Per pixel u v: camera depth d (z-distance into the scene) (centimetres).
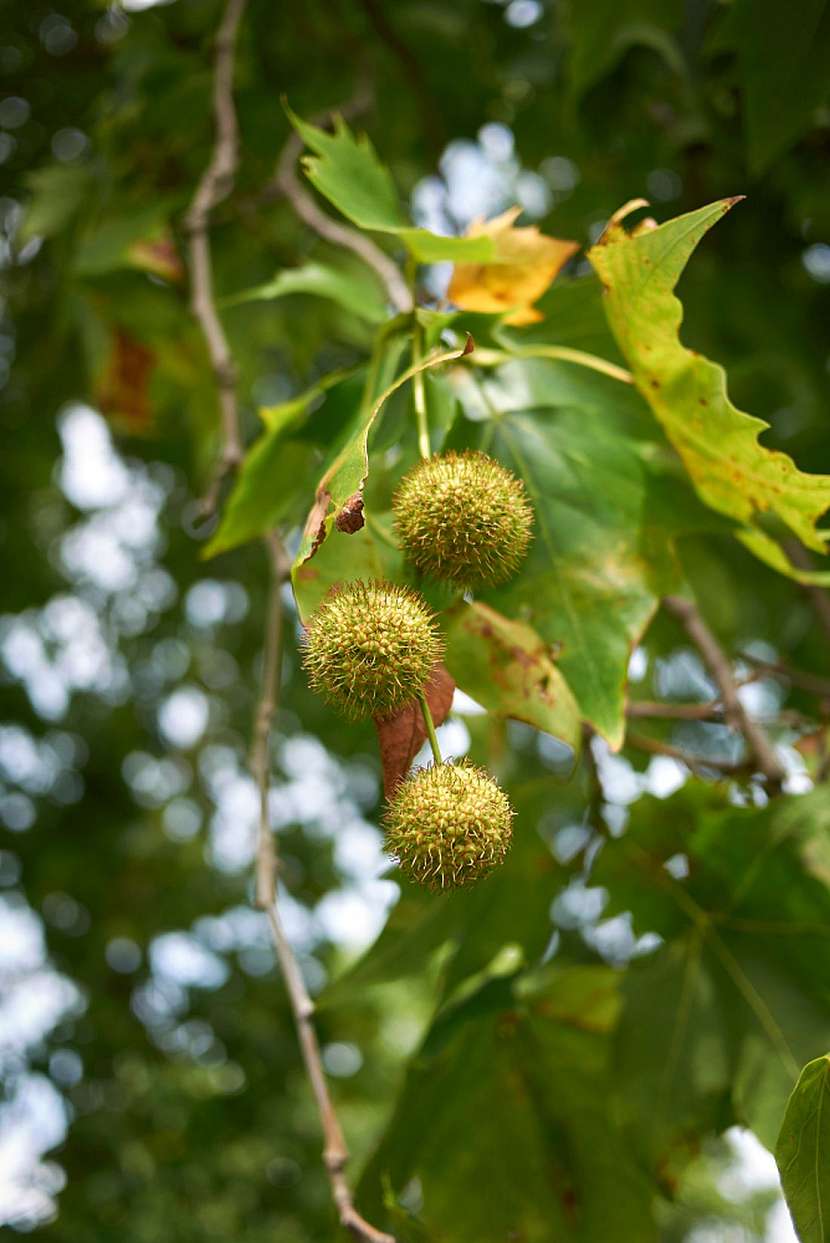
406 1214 270
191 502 759
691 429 230
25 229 495
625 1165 310
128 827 855
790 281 529
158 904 877
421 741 201
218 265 544
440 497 201
